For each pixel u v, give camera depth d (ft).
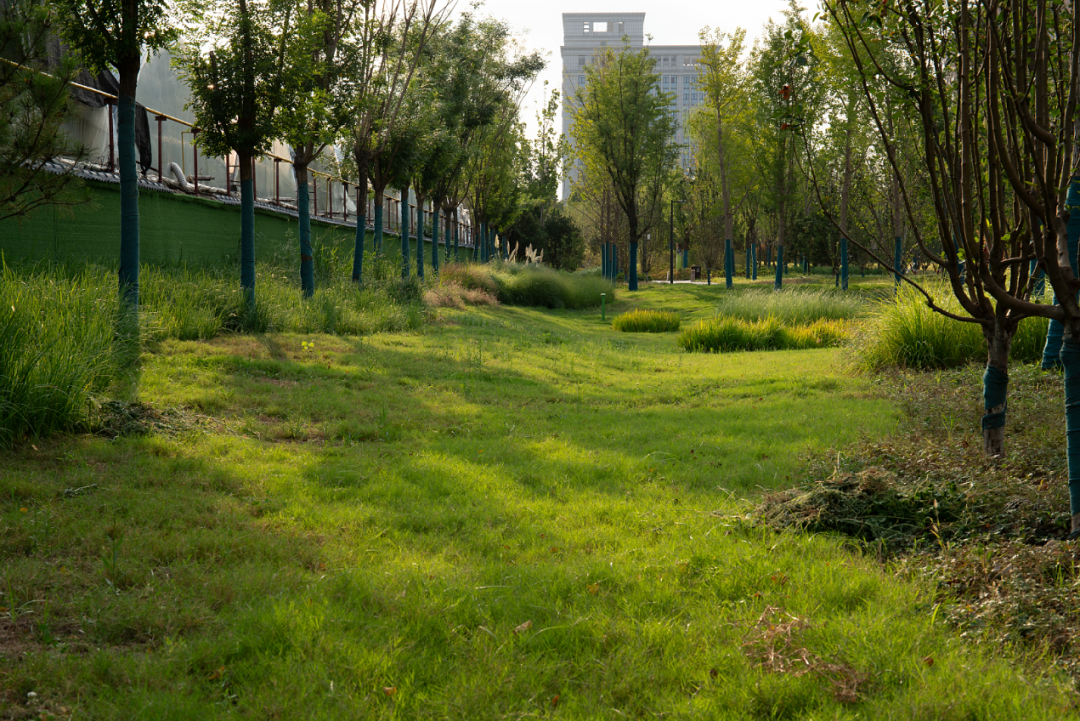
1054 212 12.53
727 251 140.56
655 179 147.02
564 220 217.56
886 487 16.06
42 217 42.32
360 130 64.54
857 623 10.87
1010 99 13.34
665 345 65.82
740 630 10.82
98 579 12.14
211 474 18.58
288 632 10.37
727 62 132.05
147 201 52.65
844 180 96.53
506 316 81.71
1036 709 8.54
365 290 60.59
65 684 9.05
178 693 8.88
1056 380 29.27
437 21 66.13
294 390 30.32
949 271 16.22
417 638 10.52
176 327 38.09
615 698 9.27
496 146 129.59
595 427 27.73
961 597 11.89
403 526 15.85
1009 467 17.19
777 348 60.85
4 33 27.37
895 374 37.55
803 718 8.70
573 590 12.26
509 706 8.93
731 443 24.32
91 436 21.15
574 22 574.15
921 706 8.67
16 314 21.15
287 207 76.69
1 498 15.70
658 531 15.57
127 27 30.89
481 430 26.53
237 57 41.63
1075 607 10.57
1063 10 14.17
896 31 15.37
